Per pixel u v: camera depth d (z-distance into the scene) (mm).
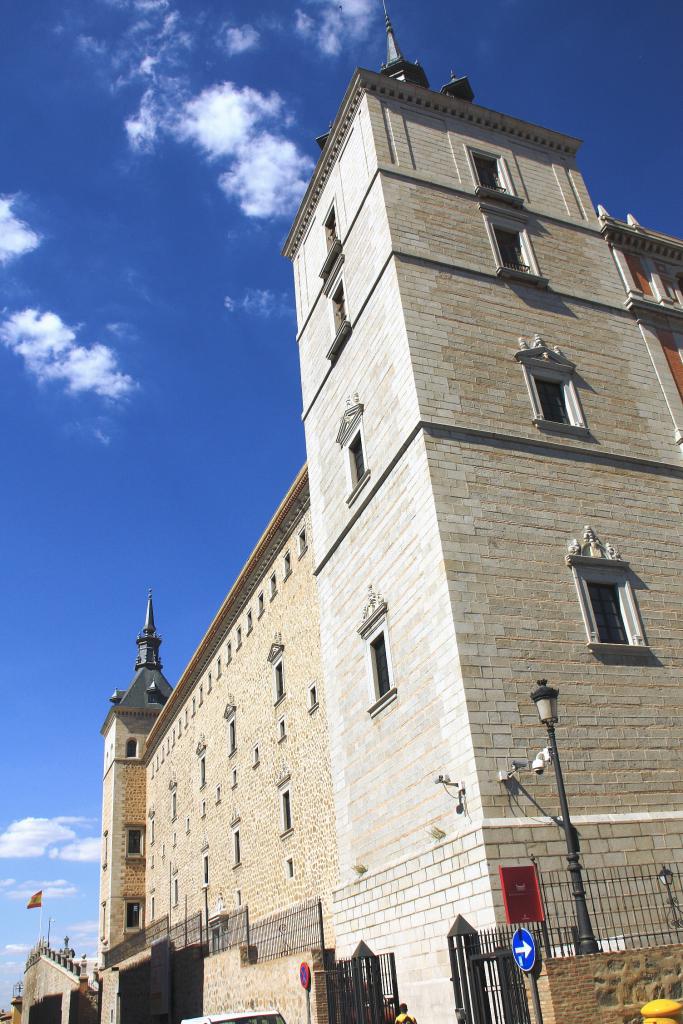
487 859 17359
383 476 24438
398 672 22438
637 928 17609
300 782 33812
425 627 21234
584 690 20312
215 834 46406
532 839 17859
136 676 79625
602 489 24016
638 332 28469
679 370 28469
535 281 27250
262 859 37625
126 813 69625
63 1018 58094
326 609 27938
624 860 18359
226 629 48250
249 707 42250
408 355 23797
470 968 15180
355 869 23578
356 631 25297
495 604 20578
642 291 29688
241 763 42625
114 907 65062
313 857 31547
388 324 25469
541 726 19422
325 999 20969
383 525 24328
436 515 21297
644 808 19375
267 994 25641
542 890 17203
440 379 23719
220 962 31609
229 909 42156
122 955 50750
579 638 21000
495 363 24875
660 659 21797
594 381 26266
